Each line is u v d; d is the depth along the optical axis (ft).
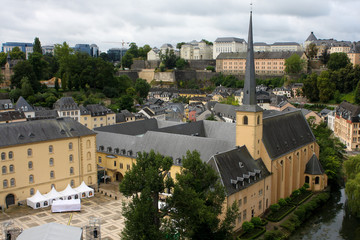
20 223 308.19
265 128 383.24
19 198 347.77
